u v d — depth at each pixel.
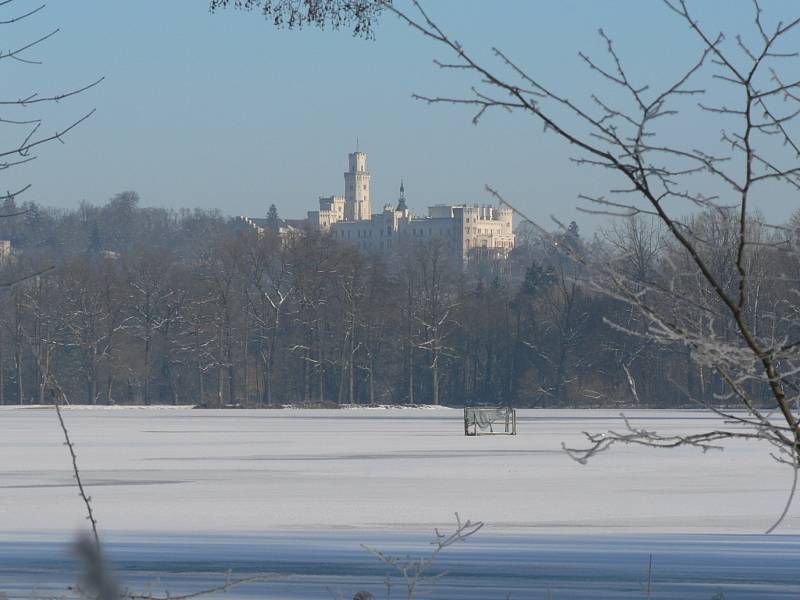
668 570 64.44
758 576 62.31
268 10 29.80
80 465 143.88
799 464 15.46
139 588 57.31
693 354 15.40
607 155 15.15
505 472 133.12
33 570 63.78
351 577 62.03
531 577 62.06
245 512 93.38
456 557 69.19
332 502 100.69
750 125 15.25
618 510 94.75
